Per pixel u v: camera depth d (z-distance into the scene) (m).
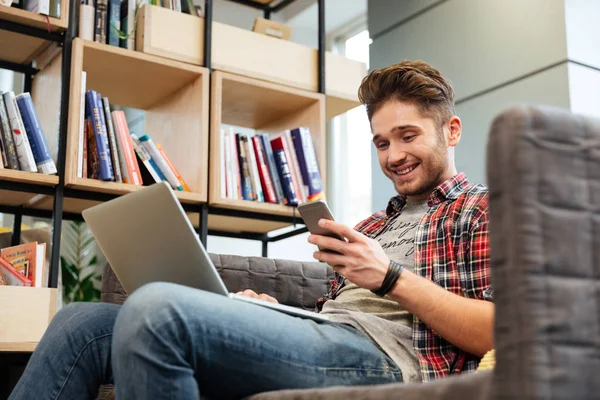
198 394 0.99
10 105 2.28
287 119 3.04
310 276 2.13
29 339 2.07
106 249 1.35
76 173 2.31
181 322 0.97
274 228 2.97
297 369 1.11
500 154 0.73
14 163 2.26
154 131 2.89
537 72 2.72
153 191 1.19
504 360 0.71
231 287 2.01
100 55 2.46
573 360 0.69
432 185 1.54
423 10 3.31
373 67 3.61
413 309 1.27
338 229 1.27
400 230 1.56
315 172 2.80
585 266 0.72
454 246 1.38
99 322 1.29
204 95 2.61
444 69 3.15
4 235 2.58
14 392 1.24
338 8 3.99
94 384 1.28
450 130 1.59
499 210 0.73
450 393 0.78
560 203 0.72
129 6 2.61
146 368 0.94
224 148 2.65
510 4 2.86
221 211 2.63
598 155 0.75
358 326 1.33
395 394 0.85
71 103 2.34
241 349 1.04
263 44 2.81
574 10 2.66
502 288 0.72
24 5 2.43
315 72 2.93
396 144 1.54
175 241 1.19
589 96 2.65
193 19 2.68
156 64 2.55
